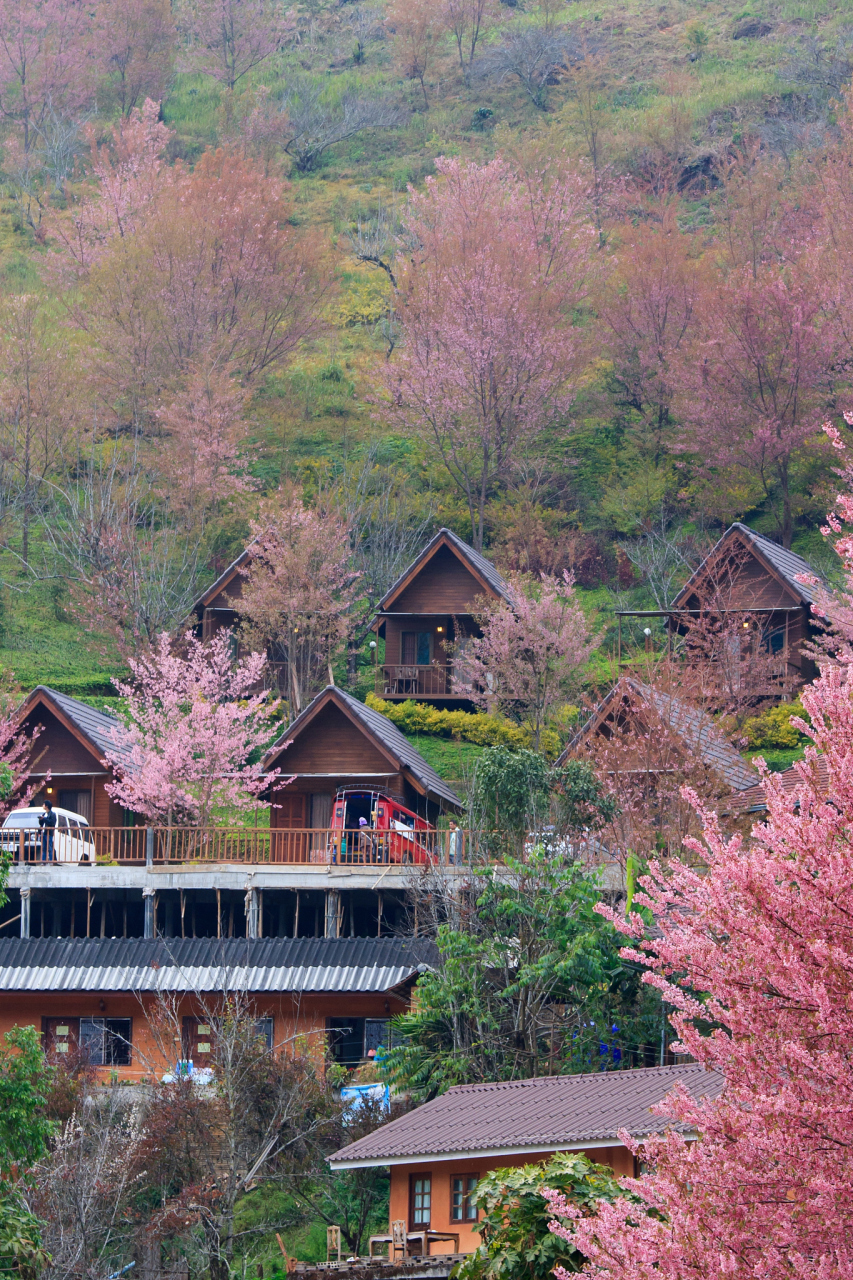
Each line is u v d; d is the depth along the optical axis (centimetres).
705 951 1259
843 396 9856
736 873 1219
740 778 5434
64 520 9919
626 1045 4088
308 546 8394
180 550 9656
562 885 4309
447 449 10681
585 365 11219
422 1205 3181
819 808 1248
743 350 9850
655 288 11325
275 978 4900
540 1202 1973
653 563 9512
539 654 7581
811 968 1182
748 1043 1198
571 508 10562
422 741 7706
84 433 10906
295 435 11306
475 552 8588
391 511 9956
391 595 8350
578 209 11969
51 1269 3134
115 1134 3753
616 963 4122
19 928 6044
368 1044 4991
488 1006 4166
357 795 6262
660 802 5056
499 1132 3052
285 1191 3953
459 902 4416
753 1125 1163
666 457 10906
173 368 11056
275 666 8419
